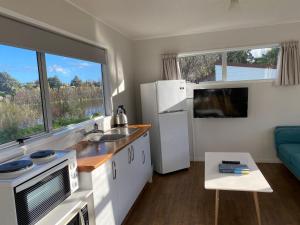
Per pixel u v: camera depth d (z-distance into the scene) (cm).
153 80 461
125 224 261
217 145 449
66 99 274
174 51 447
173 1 274
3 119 190
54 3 236
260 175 242
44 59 232
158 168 401
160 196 323
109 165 222
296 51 392
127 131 327
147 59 461
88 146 255
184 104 405
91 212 192
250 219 258
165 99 387
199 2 280
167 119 389
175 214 277
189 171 408
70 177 179
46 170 153
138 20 340
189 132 459
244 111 418
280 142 391
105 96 360
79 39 282
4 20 183
